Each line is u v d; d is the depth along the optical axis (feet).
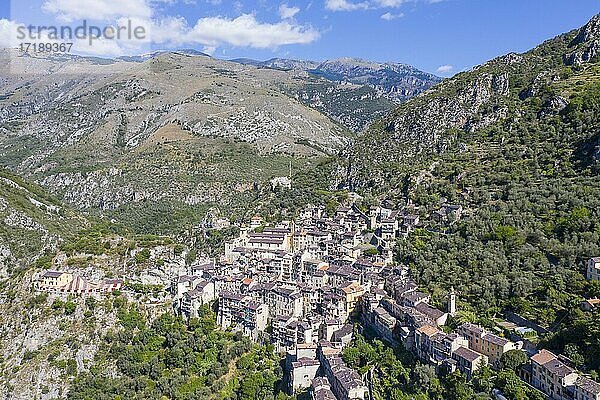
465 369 646.74
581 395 547.08
